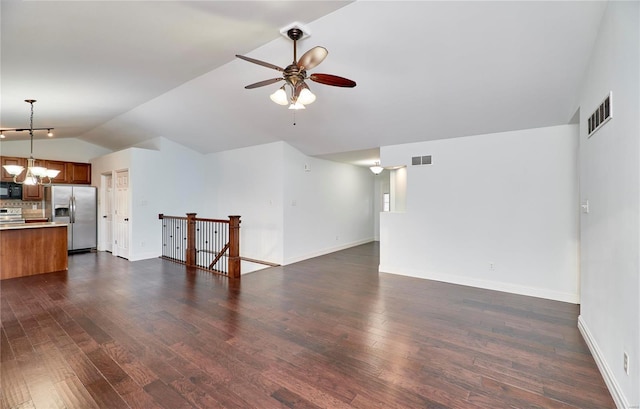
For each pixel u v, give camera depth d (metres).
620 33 1.92
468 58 2.92
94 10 2.24
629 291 1.78
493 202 4.18
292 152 6.00
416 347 2.61
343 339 2.75
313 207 6.56
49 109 4.74
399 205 5.79
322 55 2.33
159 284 4.44
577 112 3.29
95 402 1.90
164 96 4.70
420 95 3.61
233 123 5.36
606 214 2.17
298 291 4.14
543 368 2.29
